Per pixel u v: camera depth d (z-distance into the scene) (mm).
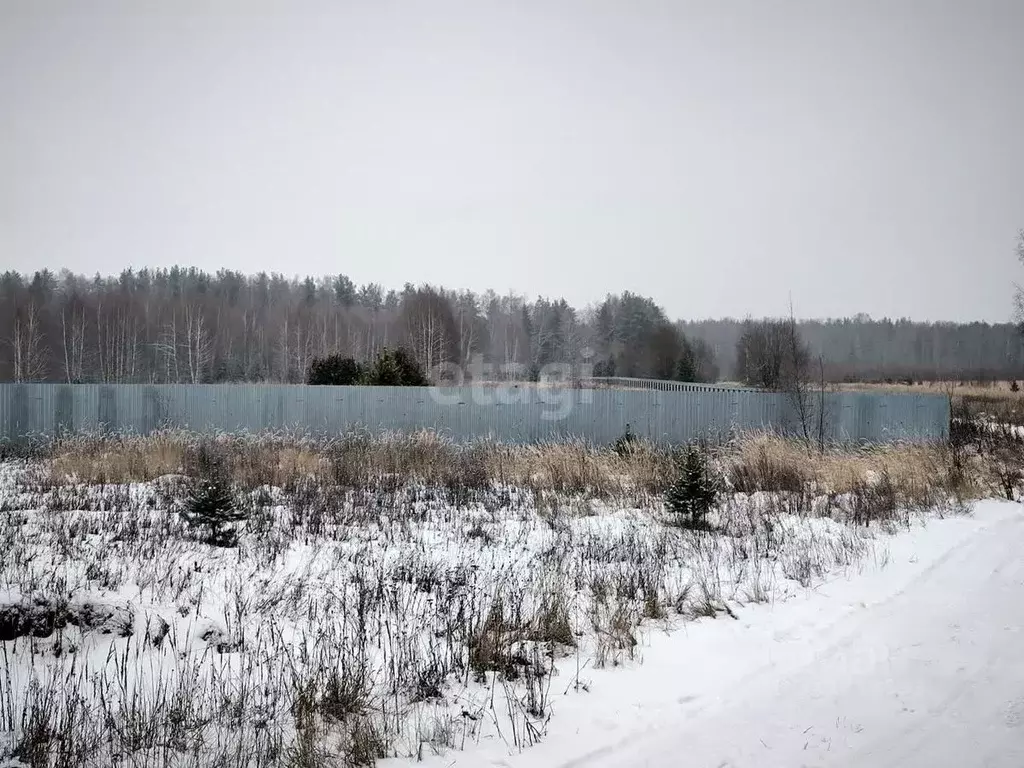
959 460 15867
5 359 52406
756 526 11125
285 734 4543
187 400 22281
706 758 4027
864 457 17266
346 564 8586
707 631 6496
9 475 14930
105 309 58875
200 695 4934
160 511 11367
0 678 5160
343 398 22312
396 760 4180
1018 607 6652
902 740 4148
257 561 8578
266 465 15453
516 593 7297
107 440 17688
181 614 6590
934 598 7094
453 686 5340
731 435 20281
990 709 4504
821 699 4801
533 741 4359
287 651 5699
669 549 9672
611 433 21984
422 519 11586
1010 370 85000
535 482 14844
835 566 8703
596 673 5551
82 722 4430
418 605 7180
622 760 4059
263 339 60625
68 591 6512
